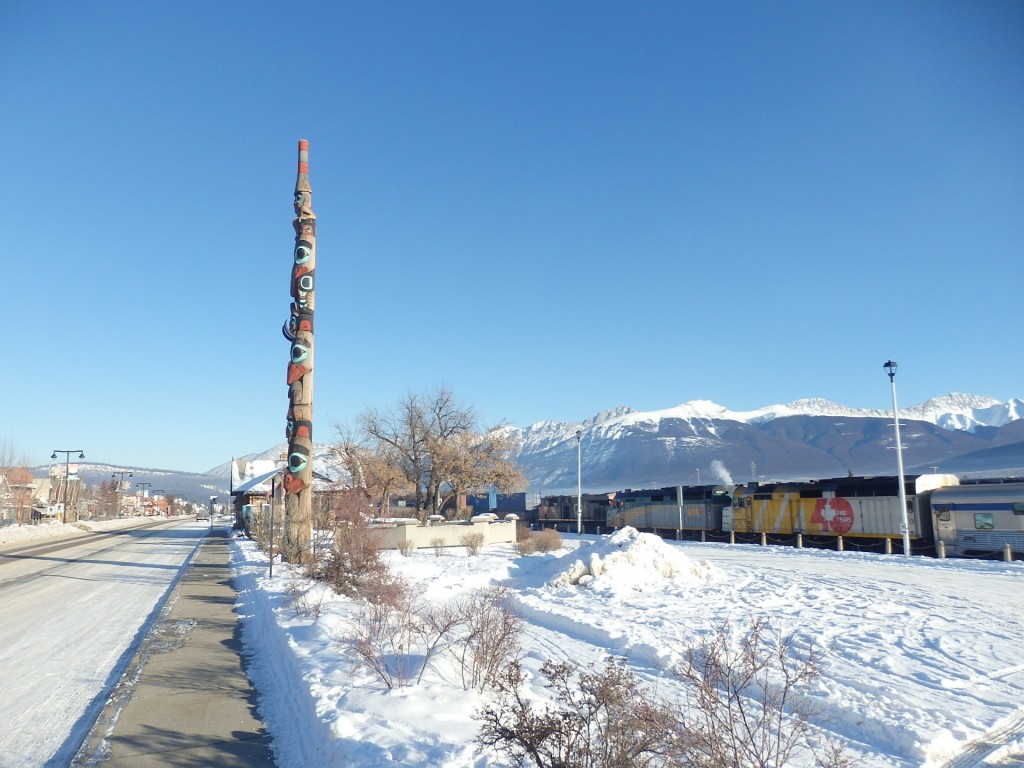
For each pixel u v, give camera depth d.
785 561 27.59
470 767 5.96
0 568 29.17
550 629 13.87
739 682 9.13
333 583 17.11
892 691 8.64
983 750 7.00
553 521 67.06
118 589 21.44
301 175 27.47
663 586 19.09
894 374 30.16
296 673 9.72
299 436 25.52
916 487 33.09
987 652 11.02
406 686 8.34
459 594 18.75
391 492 51.78
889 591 18.09
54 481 108.88
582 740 5.54
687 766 5.12
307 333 26.33
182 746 7.28
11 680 10.09
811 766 6.40
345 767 6.18
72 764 6.80
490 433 52.62
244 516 56.53
